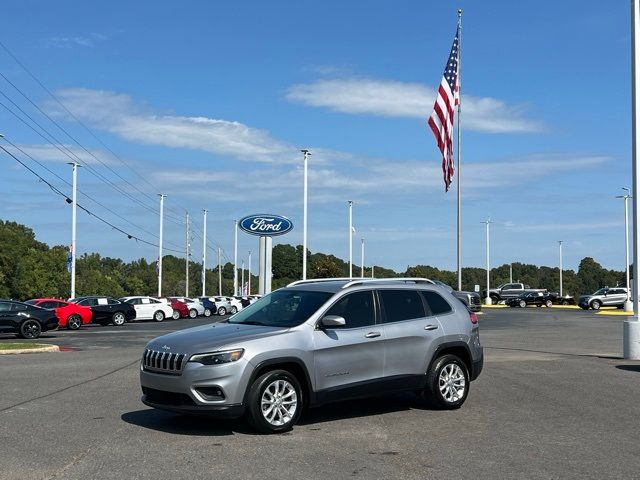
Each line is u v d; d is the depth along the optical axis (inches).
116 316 1561.3
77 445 312.3
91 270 4178.2
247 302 2341.3
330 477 263.6
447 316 415.8
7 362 663.1
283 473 268.5
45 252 3553.2
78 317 1389.0
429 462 287.3
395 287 402.3
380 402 433.4
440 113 1261.1
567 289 5305.1
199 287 5310.0
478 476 266.8
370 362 374.3
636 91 693.9
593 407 415.8
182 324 1663.4
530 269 5772.6
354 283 385.7
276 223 1537.9
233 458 290.8
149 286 4677.7
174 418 375.2
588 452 306.3
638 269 687.1
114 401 428.5
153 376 340.8
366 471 272.5
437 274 4057.6
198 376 325.4
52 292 3427.7
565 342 922.1
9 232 3341.5
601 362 657.6
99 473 266.4
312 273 3203.7
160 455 295.0
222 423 362.9
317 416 386.9
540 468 279.1
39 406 410.0
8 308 1058.7
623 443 323.6
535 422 372.2
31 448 306.2
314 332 357.4
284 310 375.9
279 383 341.7
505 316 1792.6
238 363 329.4
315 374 353.4
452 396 407.8
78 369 599.8
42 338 1079.0
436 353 402.6
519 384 508.7
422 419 379.9
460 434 341.7
